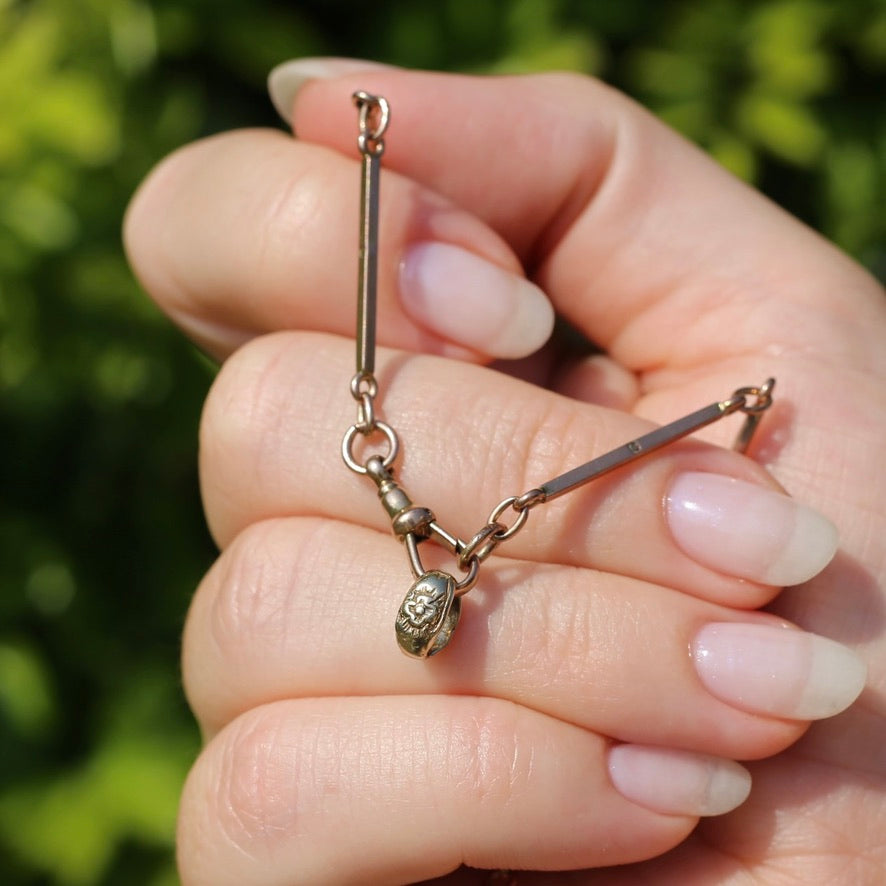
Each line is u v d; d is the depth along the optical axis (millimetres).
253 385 185
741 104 257
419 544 177
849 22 260
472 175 200
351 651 176
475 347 189
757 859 182
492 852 171
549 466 177
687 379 201
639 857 172
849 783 182
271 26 256
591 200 203
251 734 177
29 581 259
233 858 174
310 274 190
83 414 277
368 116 184
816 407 190
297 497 182
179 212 200
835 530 170
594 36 262
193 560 271
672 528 172
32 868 245
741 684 168
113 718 256
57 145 236
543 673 171
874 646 182
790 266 199
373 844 171
